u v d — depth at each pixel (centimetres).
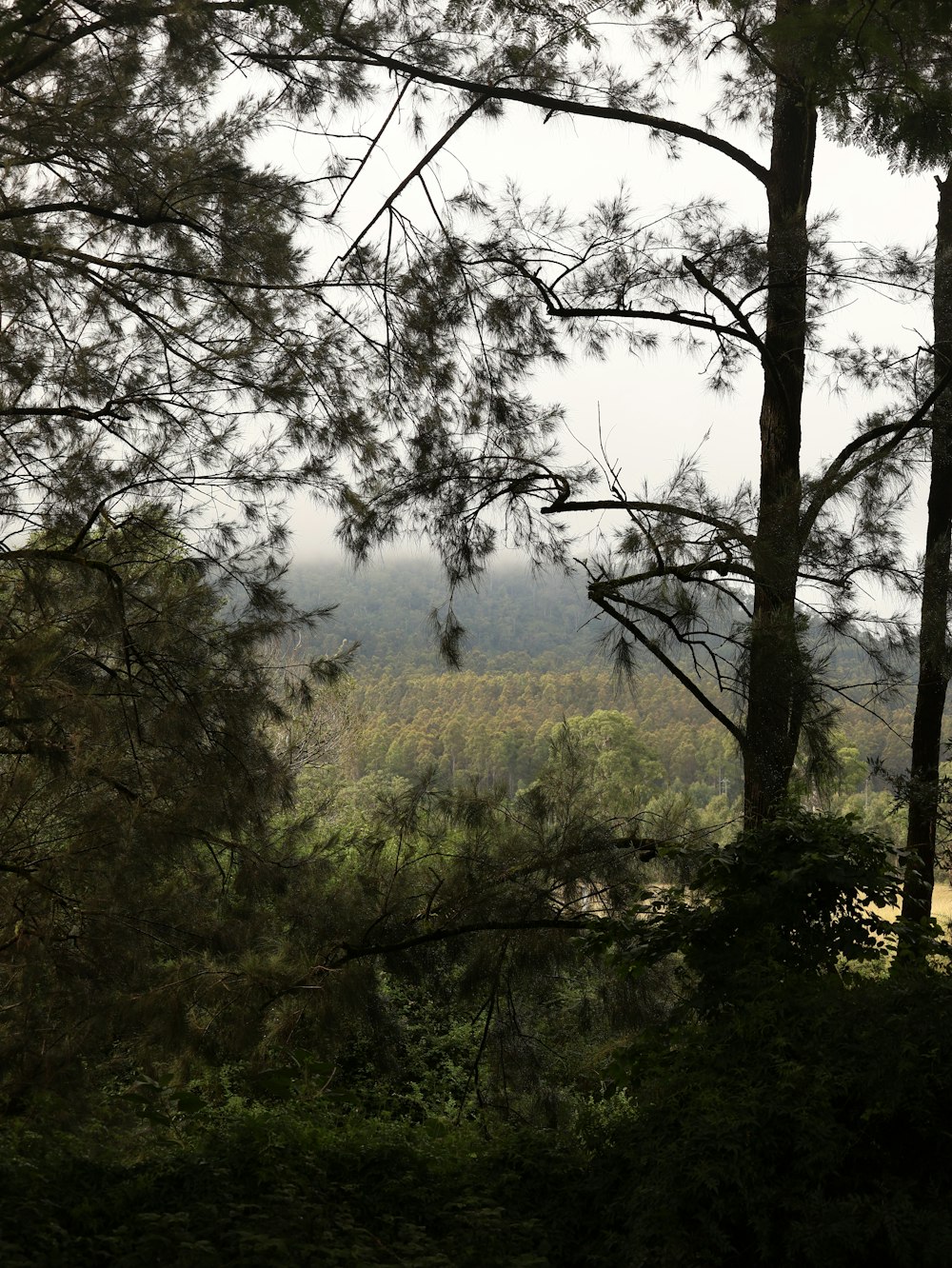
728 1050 429
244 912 691
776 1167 356
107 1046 629
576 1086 719
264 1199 382
